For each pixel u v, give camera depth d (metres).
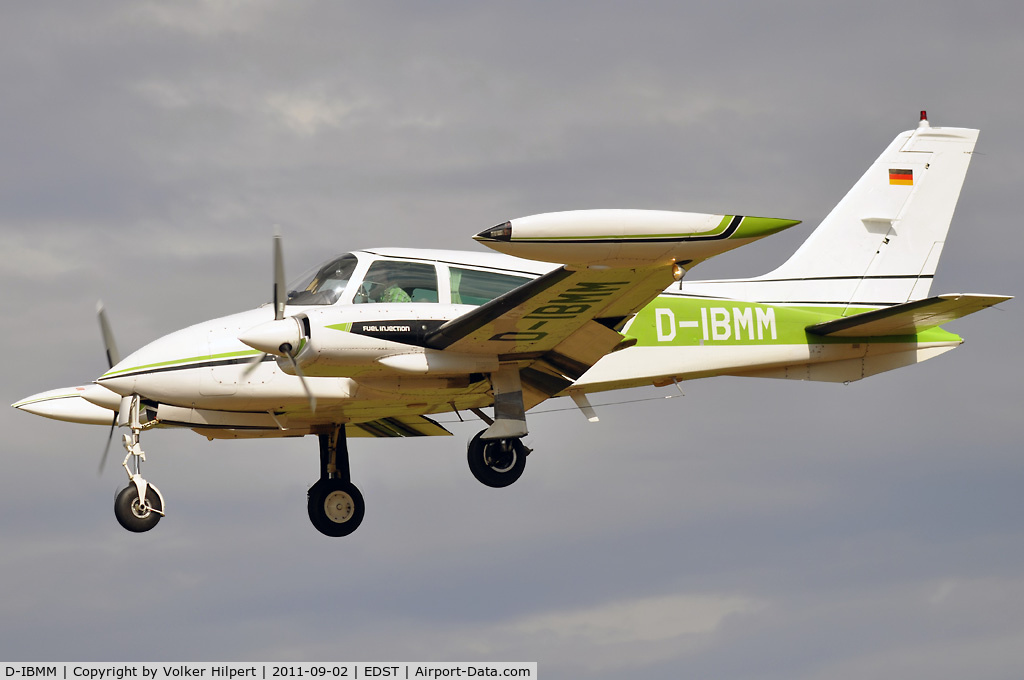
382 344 43.91
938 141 59.88
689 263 37.41
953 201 59.56
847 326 53.47
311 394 45.53
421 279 47.41
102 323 51.31
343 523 52.47
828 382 56.47
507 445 52.84
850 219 58.53
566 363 47.69
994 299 49.25
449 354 45.12
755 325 54.34
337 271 47.34
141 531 47.91
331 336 43.19
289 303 47.06
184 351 46.78
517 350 46.06
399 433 55.44
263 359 46.91
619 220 35.31
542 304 42.34
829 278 57.78
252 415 49.81
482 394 48.94
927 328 54.72
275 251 44.19
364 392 47.53
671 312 52.88
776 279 56.81
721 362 53.50
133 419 47.34
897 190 59.19
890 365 56.75
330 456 52.62
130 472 47.81
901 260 58.72
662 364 52.50
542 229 35.12
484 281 48.03
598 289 41.25
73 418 53.84
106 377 46.62
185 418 48.47
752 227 35.62
